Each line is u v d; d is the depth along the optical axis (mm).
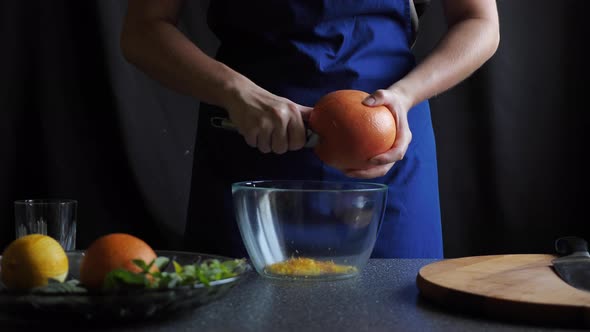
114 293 667
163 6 1235
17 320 723
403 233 1279
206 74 1112
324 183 1020
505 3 2213
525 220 2264
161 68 1167
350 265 930
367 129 947
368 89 1266
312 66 1238
